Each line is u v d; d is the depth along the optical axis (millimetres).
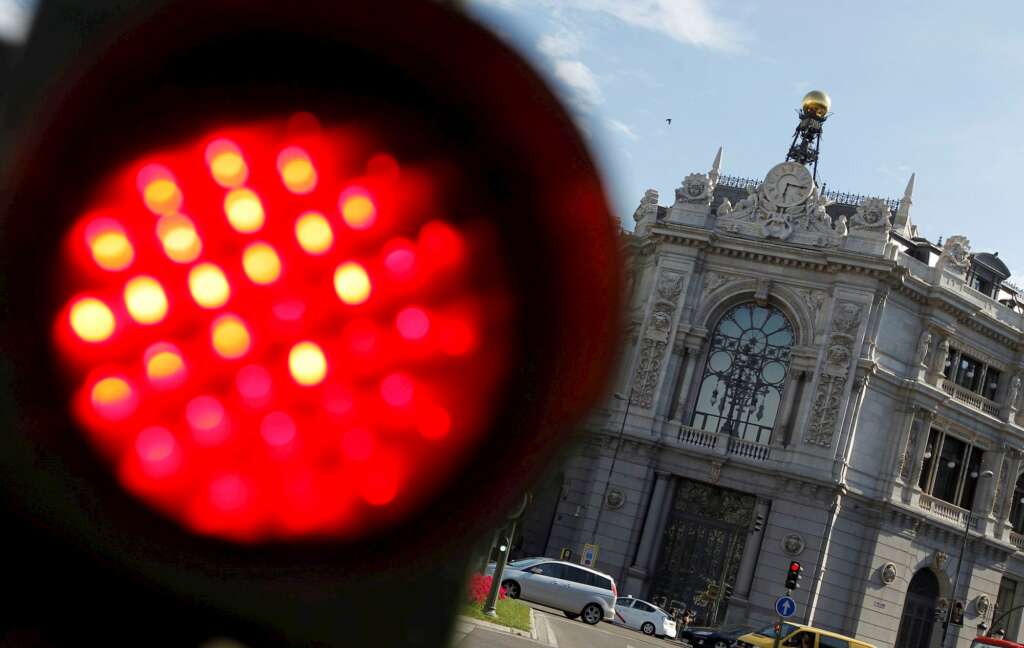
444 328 1028
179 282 988
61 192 976
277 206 1006
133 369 981
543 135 1055
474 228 1040
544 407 1046
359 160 1029
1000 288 63875
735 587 55875
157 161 992
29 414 960
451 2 1028
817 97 68938
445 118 1046
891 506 56750
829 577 55750
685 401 58094
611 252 1065
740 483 56562
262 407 992
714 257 59188
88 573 985
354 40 1031
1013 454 63125
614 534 56688
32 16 1004
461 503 1027
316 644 1015
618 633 39344
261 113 1019
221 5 995
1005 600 64625
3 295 961
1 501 963
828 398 56094
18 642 972
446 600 1032
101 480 971
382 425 1015
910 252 60438
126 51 984
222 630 1021
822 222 58250
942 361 59500
